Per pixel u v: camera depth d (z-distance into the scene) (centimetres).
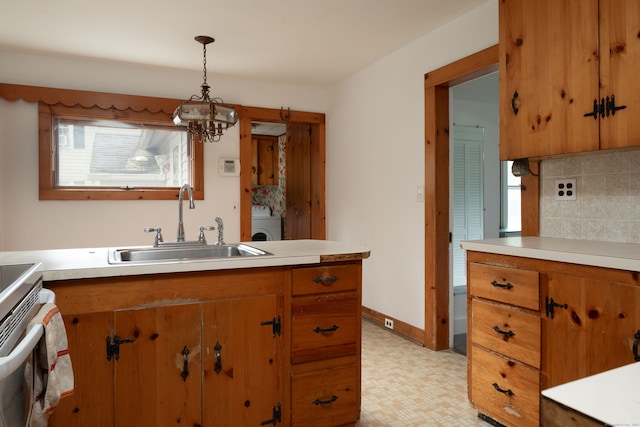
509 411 193
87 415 154
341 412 197
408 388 252
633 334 148
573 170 226
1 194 355
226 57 371
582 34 187
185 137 424
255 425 180
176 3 268
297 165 534
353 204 425
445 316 317
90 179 389
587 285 162
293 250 204
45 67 364
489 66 266
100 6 271
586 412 45
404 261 349
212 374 172
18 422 111
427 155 318
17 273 136
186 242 231
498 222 492
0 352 91
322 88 475
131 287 159
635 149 184
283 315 185
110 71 386
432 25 305
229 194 434
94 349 155
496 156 489
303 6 273
